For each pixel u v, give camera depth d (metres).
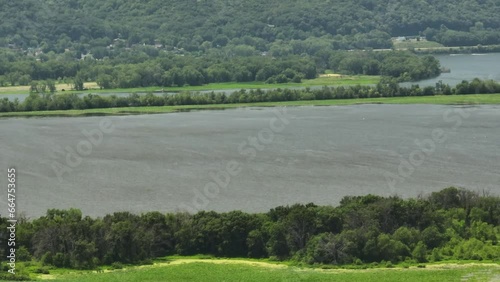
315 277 141.75
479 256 156.50
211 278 141.25
